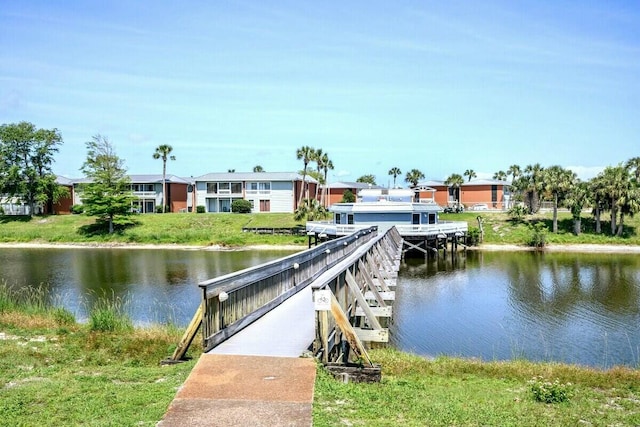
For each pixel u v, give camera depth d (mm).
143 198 66875
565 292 25766
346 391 6855
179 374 7426
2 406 6305
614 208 47125
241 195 64125
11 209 64625
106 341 11492
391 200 47438
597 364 14438
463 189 72625
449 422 6609
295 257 12664
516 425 7027
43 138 61219
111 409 6105
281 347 7977
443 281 29234
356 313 12906
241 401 6062
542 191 50250
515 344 16578
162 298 23703
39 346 10969
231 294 8680
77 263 36844
